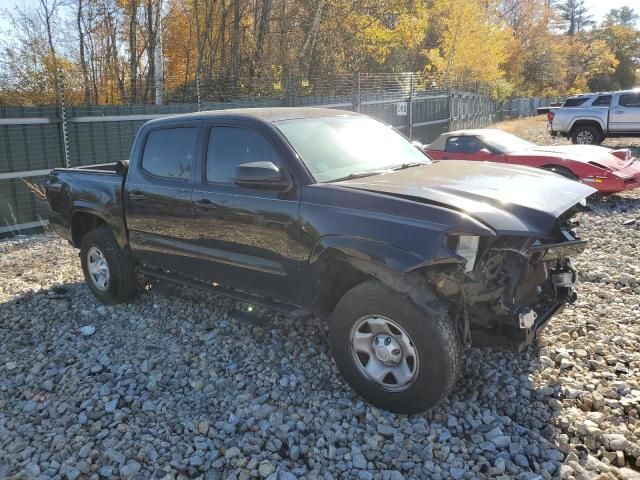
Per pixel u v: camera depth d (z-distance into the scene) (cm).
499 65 5125
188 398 387
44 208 1047
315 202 377
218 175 446
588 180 949
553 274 407
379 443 329
